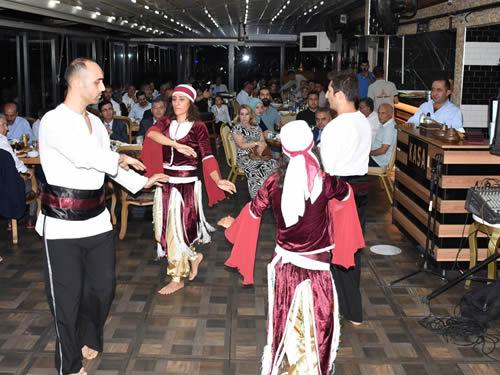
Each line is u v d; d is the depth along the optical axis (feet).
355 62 48.88
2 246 19.44
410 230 19.44
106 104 25.93
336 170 12.82
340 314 14.16
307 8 44.68
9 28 33.68
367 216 23.39
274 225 22.33
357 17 45.73
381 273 17.33
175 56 86.94
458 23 28.37
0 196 18.79
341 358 12.48
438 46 31.45
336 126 12.69
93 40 50.37
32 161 20.30
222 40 69.15
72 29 42.60
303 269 9.92
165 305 15.01
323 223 9.89
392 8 33.32
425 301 15.28
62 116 10.48
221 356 12.50
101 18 39.47
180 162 15.46
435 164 16.29
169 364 12.16
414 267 17.80
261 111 28.32
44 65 39.50
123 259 18.38
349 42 52.11
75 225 10.82
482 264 14.78
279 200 9.80
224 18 50.85
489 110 15.92
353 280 13.73
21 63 36.35
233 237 10.54
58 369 11.20
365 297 15.65
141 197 20.25
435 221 16.78
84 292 11.55
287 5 41.50
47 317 14.28
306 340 9.88
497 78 27.58
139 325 13.88
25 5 28.07
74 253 10.92
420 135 18.24
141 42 66.64
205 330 13.65
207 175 15.70
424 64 33.78
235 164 27.27
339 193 10.00
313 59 71.31
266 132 24.25
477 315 14.17
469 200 15.19
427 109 20.25
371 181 29.94
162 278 16.88
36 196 21.02
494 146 14.62
